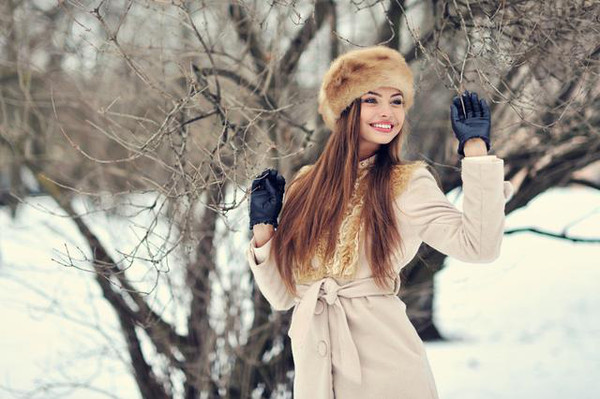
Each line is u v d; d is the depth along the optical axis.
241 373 4.81
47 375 6.60
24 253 7.86
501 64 3.37
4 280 7.77
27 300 7.58
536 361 7.36
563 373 7.04
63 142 6.55
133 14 5.04
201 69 4.08
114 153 6.71
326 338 2.72
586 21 3.43
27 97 5.96
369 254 2.72
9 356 7.00
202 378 4.72
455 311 8.47
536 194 4.66
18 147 6.05
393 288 2.78
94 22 5.43
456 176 4.68
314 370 2.72
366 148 2.87
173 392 4.89
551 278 9.75
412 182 2.69
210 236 4.63
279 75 4.54
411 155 4.95
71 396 6.13
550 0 3.50
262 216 2.81
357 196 2.78
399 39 4.61
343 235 2.74
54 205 5.88
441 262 4.70
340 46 4.84
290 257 2.85
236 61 4.30
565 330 8.08
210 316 4.73
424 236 2.64
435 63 3.70
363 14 5.38
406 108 2.88
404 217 2.69
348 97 2.80
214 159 3.47
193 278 4.73
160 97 4.79
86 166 6.39
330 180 2.82
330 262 2.76
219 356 4.78
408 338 2.73
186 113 3.96
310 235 2.79
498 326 8.26
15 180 7.34
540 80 3.83
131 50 4.62
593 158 4.40
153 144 3.49
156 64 4.39
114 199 4.83
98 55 5.34
